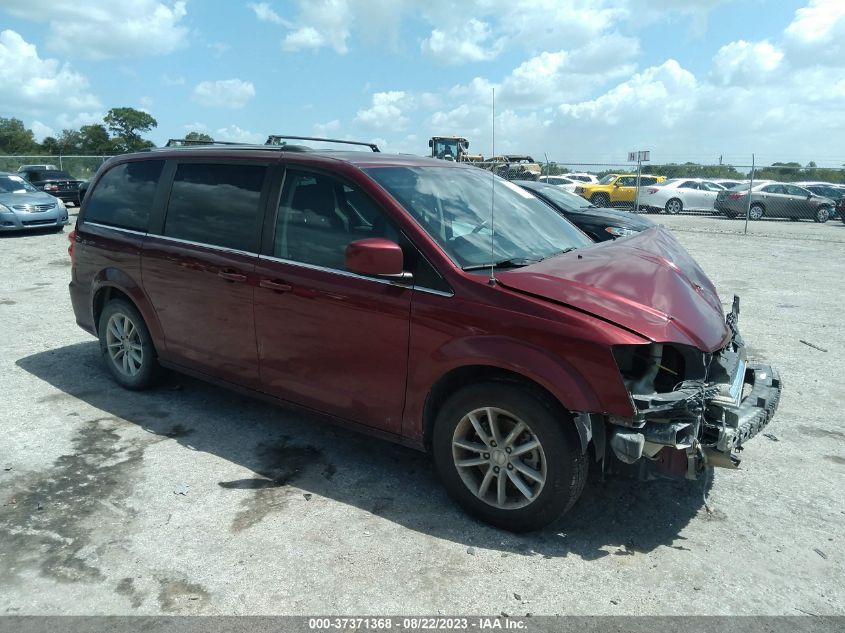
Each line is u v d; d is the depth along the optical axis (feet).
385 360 11.19
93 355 19.48
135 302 15.34
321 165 12.39
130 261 15.26
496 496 10.59
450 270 10.55
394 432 11.50
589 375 9.27
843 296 30.25
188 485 11.83
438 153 81.46
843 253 45.98
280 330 12.51
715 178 93.15
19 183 51.83
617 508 11.27
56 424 14.48
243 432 14.20
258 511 10.99
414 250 10.91
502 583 9.17
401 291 10.89
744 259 42.75
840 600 8.93
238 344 13.39
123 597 8.82
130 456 12.97
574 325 9.41
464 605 8.70
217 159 14.08
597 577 9.34
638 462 9.95
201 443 13.61
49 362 18.78
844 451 13.70
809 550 10.12
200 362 14.38
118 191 16.21
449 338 10.34
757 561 9.81
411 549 9.96
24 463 12.63
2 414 15.01
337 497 11.48
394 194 11.51
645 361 9.80
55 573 9.31
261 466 12.63
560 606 8.71
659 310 10.03
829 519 11.03
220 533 10.32
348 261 10.50
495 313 9.97
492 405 10.09
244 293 12.93
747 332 23.67
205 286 13.64
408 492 11.70
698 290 11.68
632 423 9.20
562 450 9.64
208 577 9.24
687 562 9.74
